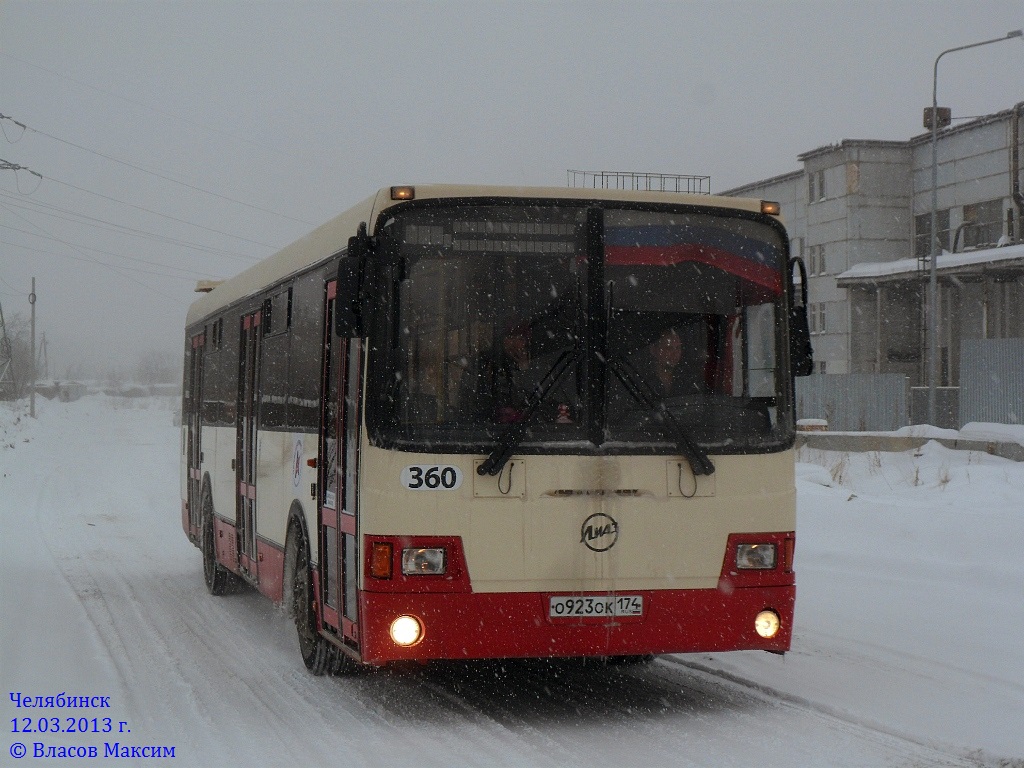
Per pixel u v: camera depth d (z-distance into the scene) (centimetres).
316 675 883
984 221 4828
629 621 706
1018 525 1355
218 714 749
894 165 5231
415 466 695
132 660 926
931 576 1214
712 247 744
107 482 3042
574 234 725
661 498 714
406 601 688
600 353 717
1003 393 3394
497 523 696
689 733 689
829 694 777
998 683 802
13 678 814
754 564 728
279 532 995
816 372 5450
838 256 5291
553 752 650
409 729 712
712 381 734
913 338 5025
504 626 694
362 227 704
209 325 1447
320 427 844
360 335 698
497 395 707
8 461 3588
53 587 1316
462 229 718
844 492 1742
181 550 1759
